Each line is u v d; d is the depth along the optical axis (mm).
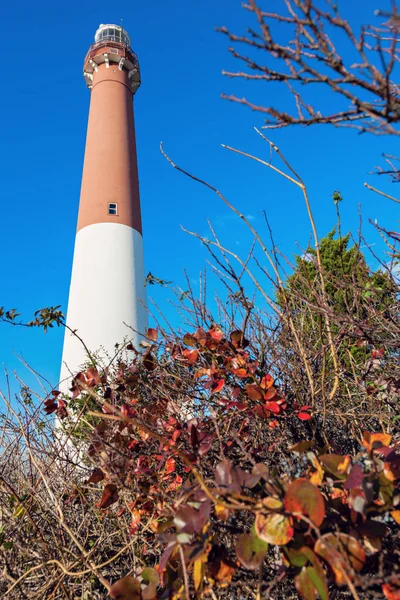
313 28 982
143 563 1841
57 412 2369
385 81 921
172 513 1437
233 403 1841
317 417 2064
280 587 1495
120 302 15156
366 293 2199
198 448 1620
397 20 852
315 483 1259
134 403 2137
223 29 1032
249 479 1186
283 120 1091
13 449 2467
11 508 2291
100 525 2188
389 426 2285
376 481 1181
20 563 2041
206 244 2025
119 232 16344
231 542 1533
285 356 2258
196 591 1202
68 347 14328
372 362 2430
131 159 18359
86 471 2428
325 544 1032
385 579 1013
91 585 2016
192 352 2061
